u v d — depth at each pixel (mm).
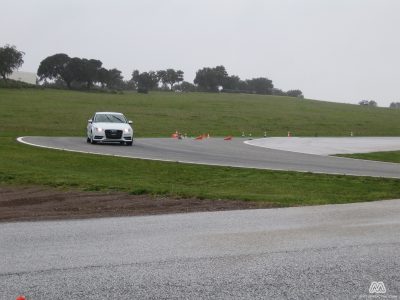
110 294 5195
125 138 24781
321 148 28703
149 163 17125
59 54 116375
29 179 13164
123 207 10047
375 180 14648
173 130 47406
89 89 113188
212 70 160375
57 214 9281
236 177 14875
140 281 5586
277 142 33969
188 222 8617
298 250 6879
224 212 9570
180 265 6160
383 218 9109
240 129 52969
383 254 6723
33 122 46875
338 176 15273
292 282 5605
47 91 95375
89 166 16234
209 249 6887
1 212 9461
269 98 122188
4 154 18250
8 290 5262
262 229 8125
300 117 71500
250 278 5723
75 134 37281
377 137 47531
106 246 6984
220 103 91625
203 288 5395
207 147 26000
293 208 10078
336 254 6699
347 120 70812
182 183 13758
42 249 6793
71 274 5781
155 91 138000
